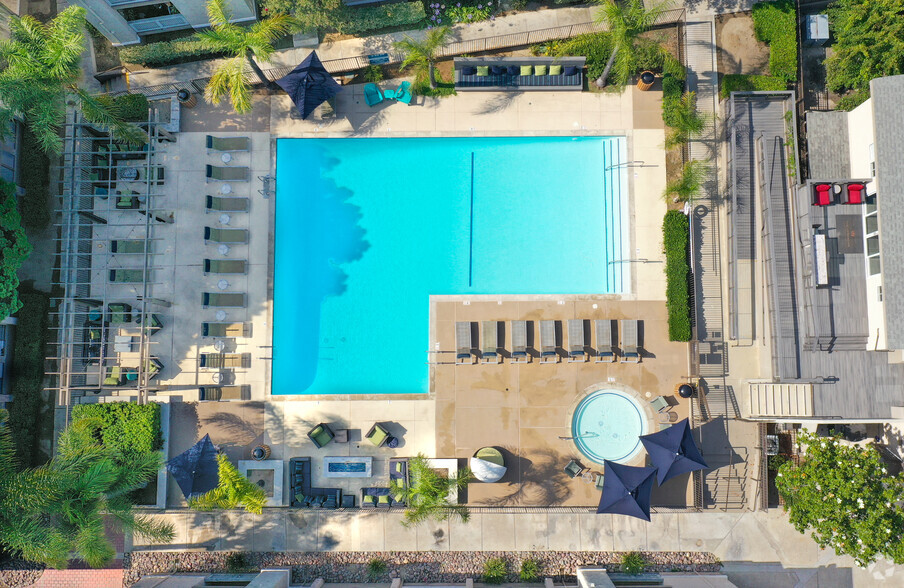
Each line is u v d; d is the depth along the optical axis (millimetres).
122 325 27000
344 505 26219
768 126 26672
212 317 26797
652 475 23391
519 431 26578
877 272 24016
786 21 26547
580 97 27391
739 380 26469
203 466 24391
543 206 27625
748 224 26469
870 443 26000
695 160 26375
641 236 27141
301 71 24750
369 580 25875
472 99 27422
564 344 26812
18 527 21000
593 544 26078
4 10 25250
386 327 27188
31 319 26359
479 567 26031
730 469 26359
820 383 24453
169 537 24047
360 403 26562
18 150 26625
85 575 26219
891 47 23547
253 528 26156
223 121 27391
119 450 23797
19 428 25953
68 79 22734
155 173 26766
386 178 27562
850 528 22562
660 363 26688
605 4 22984
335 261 27406
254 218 27094
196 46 26688
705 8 27328
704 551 26109
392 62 27391
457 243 27500
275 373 26969
